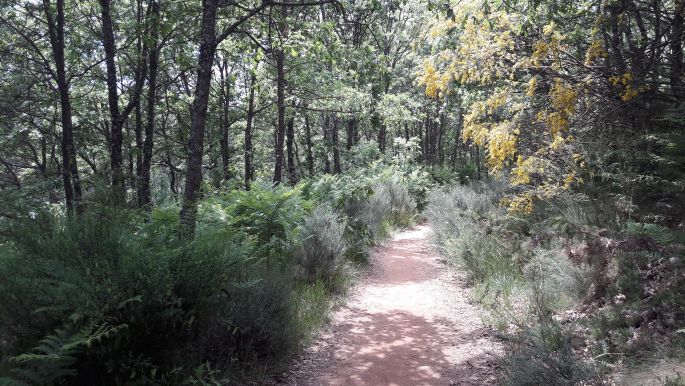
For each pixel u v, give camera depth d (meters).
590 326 4.61
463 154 41.00
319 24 8.79
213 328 4.15
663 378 3.30
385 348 5.00
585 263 5.48
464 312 6.14
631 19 7.59
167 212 5.79
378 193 13.80
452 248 8.48
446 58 7.14
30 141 17.02
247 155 18.34
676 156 5.43
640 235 4.97
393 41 21.41
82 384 3.28
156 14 7.42
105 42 10.87
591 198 6.22
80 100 15.55
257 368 4.38
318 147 25.41
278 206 7.23
